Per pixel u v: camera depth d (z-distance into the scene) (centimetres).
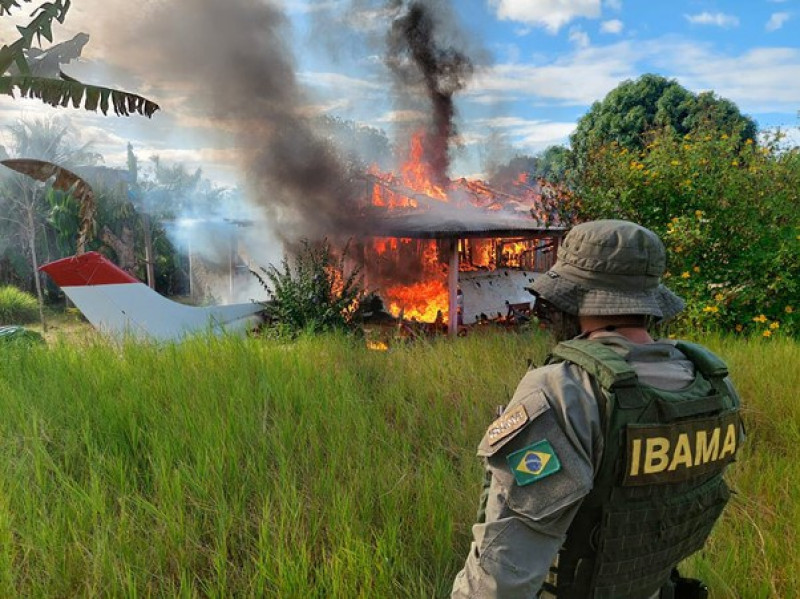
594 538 125
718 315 753
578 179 930
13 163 593
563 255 145
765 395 477
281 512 276
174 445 344
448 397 493
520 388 128
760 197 843
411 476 330
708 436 130
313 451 358
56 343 663
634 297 134
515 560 116
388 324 1212
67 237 2180
